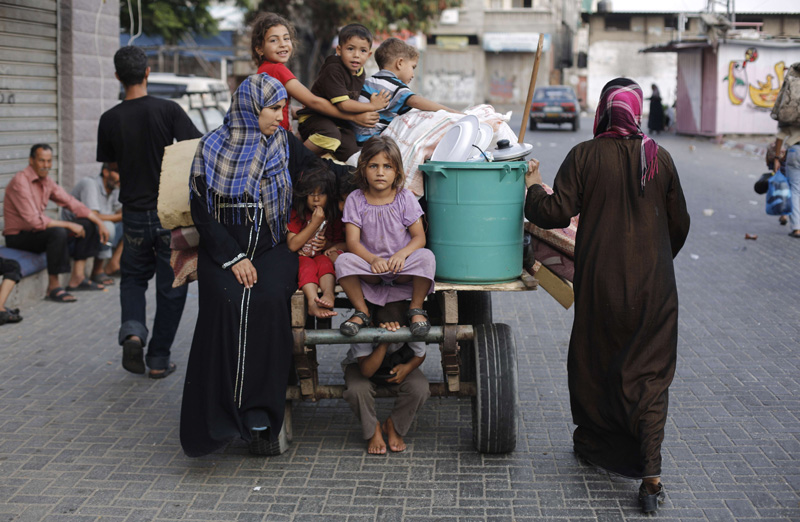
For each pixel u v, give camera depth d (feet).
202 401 12.93
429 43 144.05
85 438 15.07
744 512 12.14
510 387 13.53
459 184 12.95
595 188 12.52
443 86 145.38
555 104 89.76
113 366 19.16
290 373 14.53
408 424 14.15
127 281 18.16
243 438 12.94
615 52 141.28
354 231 13.17
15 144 27.84
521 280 13.61
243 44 82.84
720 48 74.84
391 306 13.55
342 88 15.02
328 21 75.46
